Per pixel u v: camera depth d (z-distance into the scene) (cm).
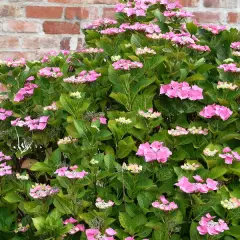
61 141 232
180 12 280
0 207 237
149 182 222
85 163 227
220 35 280
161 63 252
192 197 220
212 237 213
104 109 253
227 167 230
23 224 237
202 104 249
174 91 238
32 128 241
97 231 213
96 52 265
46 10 395
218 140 240
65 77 263
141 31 266
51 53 296
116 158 239
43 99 259
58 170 219
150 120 235
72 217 227
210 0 404
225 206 212
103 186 230
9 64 267
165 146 236
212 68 267
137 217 219
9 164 256
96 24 288
